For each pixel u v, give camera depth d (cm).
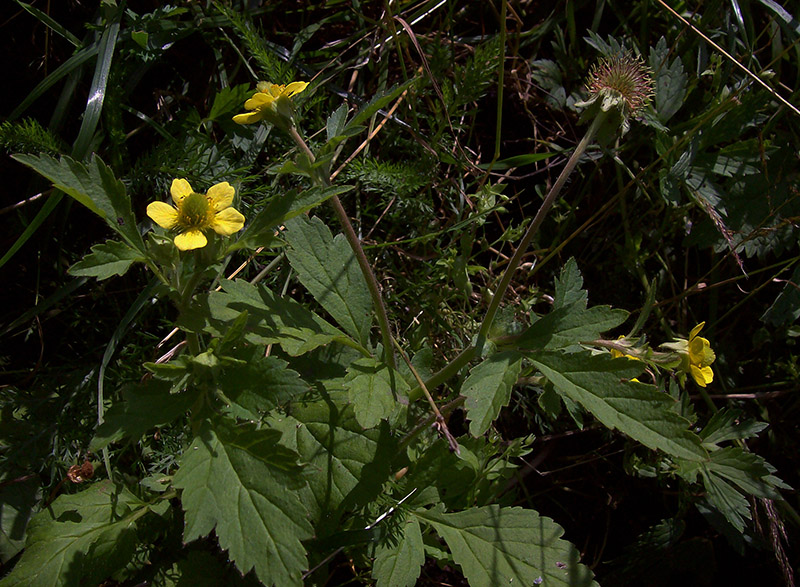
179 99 28
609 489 29
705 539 28
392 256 29
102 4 25
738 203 28
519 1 32
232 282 20
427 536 22
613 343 21
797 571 28
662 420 17
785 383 29
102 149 26
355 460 20
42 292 26
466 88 27
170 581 21
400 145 30
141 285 26
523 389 28
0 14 26
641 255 30
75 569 19
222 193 18
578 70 32
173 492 21
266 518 17
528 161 29
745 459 24
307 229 21
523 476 29
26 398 24
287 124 19
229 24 28
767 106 29
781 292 28
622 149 30
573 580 20
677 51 30
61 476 23
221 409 18
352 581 24
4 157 25
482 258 31
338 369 22
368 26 30
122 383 24
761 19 31
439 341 28
